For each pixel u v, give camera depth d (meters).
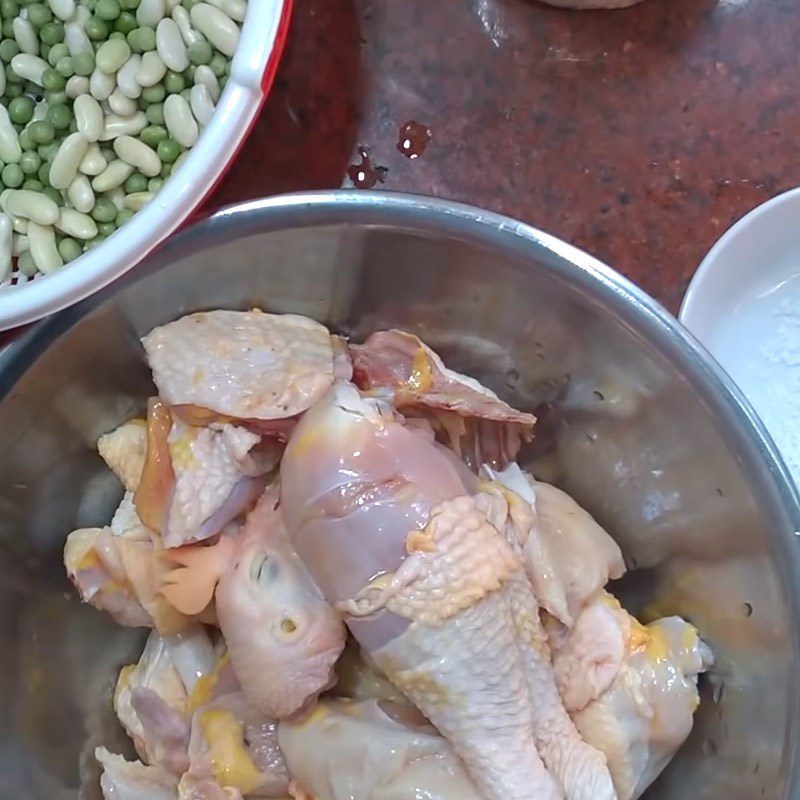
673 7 0.50
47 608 0.48
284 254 0.44
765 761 0.42
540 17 0.50
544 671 0.42
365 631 0.40
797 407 0.50
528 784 0.40
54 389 0.45
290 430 0.43
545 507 0.47
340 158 0.50
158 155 0.45
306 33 0.49
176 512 0.44
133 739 0.49
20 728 0.46
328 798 0.43
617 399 0.46
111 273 0.41
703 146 0.50
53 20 0.45
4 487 0.45
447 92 0.50
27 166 0.45
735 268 0.49
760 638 0.43
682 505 0.46
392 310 0.47
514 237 0.42
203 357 0.44
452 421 0.47
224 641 0.46
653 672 0.45
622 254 0.50
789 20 0.50
